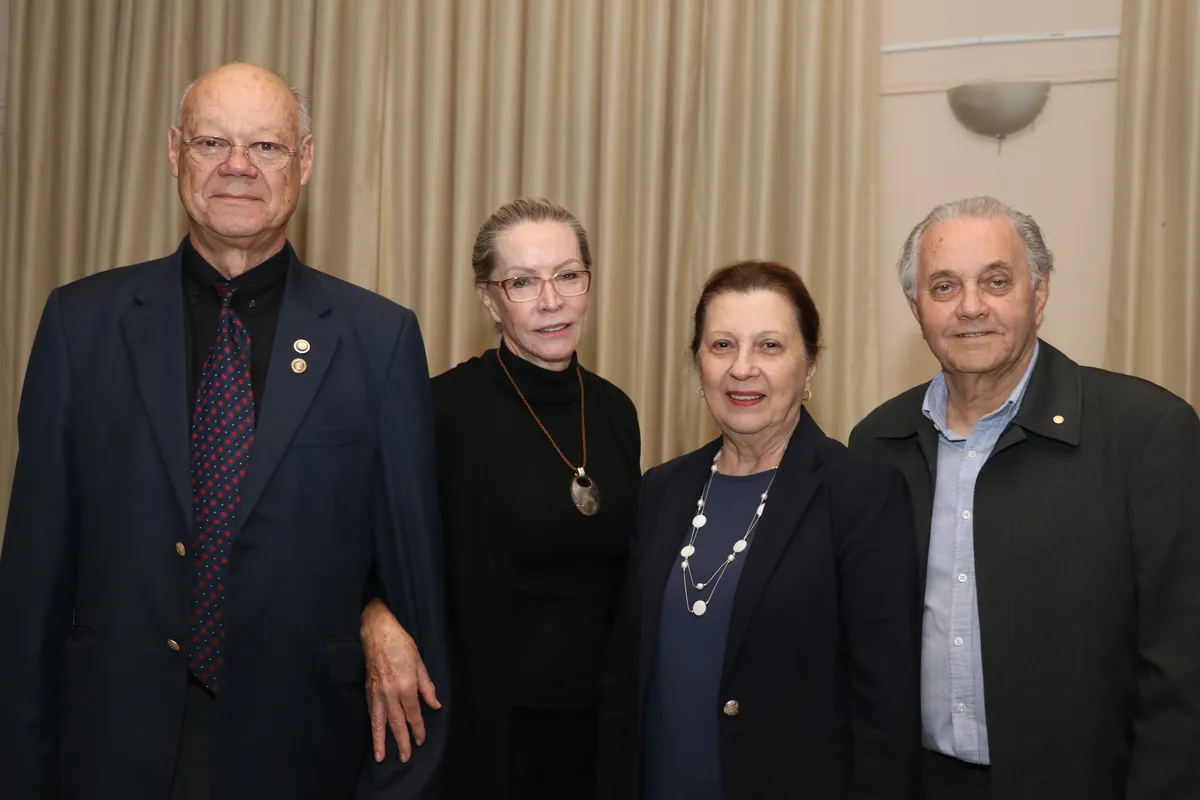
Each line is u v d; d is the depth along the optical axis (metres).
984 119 3.23
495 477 2.01
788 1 3.32
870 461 1.70
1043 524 1.70
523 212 2.09
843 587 1.62
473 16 3.47
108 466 1.60
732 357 1.71
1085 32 3.19
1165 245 3.03
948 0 3.31
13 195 3.76
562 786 1.97
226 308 1.69
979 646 1.72
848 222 3.26
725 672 1.60
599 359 3.36
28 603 1.58
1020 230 1.77
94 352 1.64
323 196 3.54
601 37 3.42
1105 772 1.65
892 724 1.57
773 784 1.57
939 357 1.79
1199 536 1.64
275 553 1.60
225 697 1.57
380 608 1.77
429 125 3.52
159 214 3.69
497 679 1.92
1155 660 1.62
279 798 1.60
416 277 3.55
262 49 3.61
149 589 1.56
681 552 1.75
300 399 1.65
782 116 3.32
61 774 1.58
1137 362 3.01
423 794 1.68
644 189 3.36
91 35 3.78
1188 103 2.97
